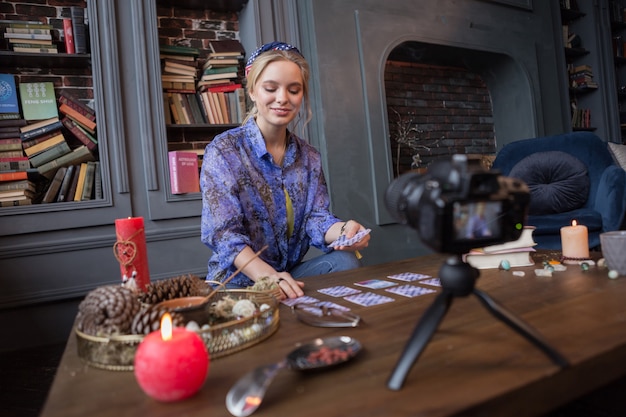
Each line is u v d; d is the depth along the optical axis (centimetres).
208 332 66
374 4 358
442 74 457
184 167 291
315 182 168
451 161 55
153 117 286
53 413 52
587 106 546
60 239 261
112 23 275
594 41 534
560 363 54
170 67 299
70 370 67
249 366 63
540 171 306
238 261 130
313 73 332
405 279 116
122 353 65
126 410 52
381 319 81
